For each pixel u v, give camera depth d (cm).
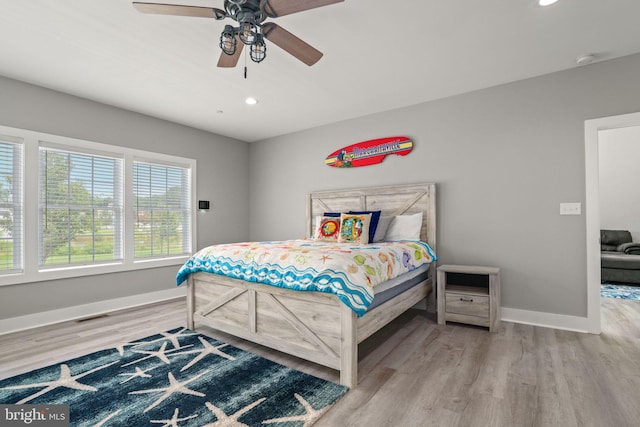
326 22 220
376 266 228
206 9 169
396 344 262
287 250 245
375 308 231
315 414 167
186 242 452
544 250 303
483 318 292
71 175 343
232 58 213
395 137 388
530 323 308
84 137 349
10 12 205
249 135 505
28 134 310
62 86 320
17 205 308
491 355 238
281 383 200
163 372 215
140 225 401
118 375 211
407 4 201
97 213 362
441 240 357
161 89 329
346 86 326
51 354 245
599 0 198
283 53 260
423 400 180
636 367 216
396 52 260
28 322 308
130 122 389
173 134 434
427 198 359
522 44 249
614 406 172
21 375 211
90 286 352
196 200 461
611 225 578
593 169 280
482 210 334
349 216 344
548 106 301
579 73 287
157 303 399
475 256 337
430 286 353
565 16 214
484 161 333
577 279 288
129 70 288
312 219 459
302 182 478
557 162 297
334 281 196
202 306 294
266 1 163
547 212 301
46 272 319
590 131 282
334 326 204
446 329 298
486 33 234
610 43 249
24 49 251
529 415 165
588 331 282
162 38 237
